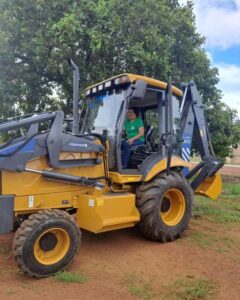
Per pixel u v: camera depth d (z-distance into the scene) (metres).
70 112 11.78
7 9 10.18
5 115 11.14
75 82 5.93
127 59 10.55
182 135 6.74
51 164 4.68
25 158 4.49
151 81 5.63
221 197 10.09
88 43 10.22
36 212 4.69
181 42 12.51
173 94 6.21
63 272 4.36
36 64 10.66
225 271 4.57
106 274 4.40
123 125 5.41
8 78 10.45
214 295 3.90
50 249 4.37
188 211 5.97
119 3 9.67
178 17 11.67
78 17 9.36
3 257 4.84
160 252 5.24
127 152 5.75
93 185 5.06
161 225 5.58
